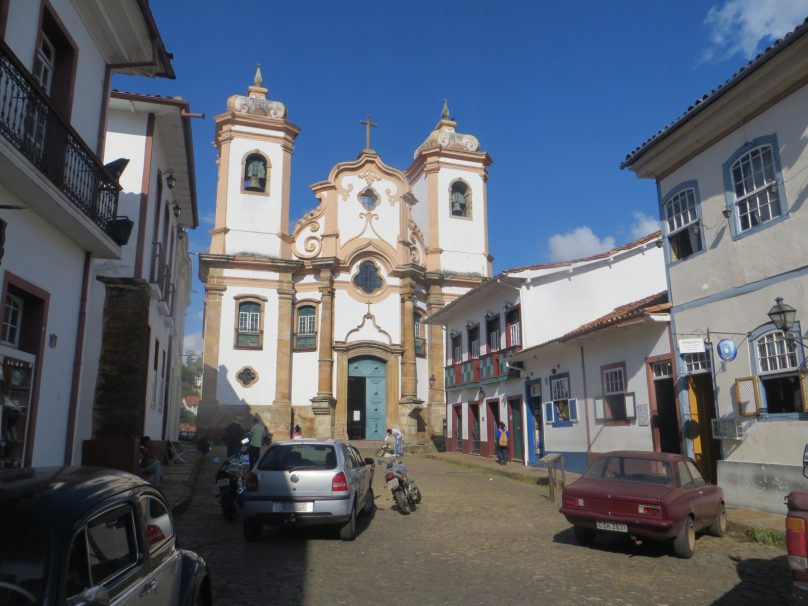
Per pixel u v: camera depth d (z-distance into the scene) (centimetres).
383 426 3362
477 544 920
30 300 897
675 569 768
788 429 1047
